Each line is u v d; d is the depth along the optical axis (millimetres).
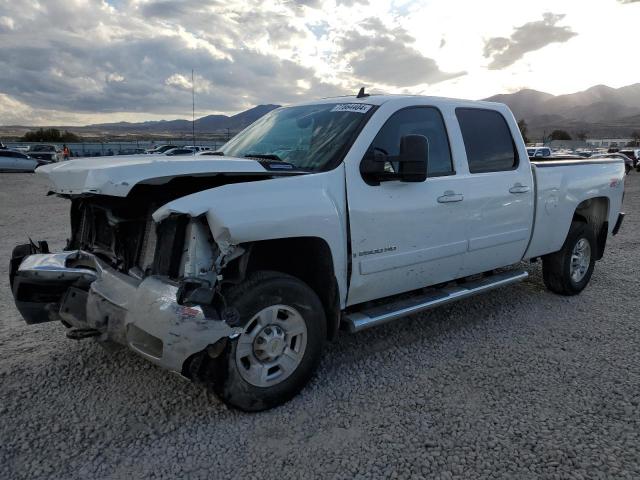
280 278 3168
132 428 3021
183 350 2770
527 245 5070
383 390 3521
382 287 3842
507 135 4879
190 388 3484
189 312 2758
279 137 4172
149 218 3223
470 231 4391
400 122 3988
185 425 3061
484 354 4141
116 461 2723
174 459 2748
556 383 3641
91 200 3607
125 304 3004
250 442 2906
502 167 4750
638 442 2922
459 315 5082
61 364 3812
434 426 3084
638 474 2645
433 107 4281
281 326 3217
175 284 2891
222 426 3057
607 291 6004
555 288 5758
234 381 3039
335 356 4066
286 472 2662
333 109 4137
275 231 3025
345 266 3514
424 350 4211
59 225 10641
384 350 4199
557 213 5316
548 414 3223
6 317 4801
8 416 3113
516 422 3127
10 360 3867
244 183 3068
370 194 3627
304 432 3012
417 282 4117
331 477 2627
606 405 3336
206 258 2910
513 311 5223
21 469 2641
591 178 5785
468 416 3195
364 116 3846
